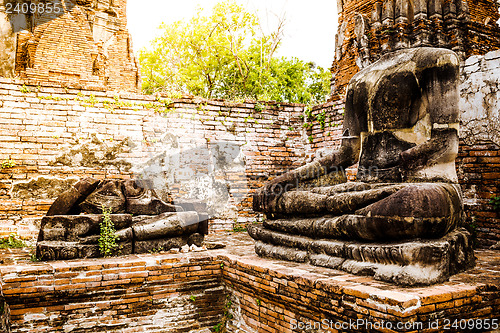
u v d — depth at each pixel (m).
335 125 9.10
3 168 7.45
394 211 3.69
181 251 5.81
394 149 4.82
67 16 10.52
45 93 7.83
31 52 10.16
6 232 7.32
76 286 4.78
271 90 20.73
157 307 5.21
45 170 7.73
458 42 8.44
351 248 4.11
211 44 20.38
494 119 6.37
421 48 4.78
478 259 4.93
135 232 5.71
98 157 8.11
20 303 4.61
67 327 4.79
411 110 4.75
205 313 5.49
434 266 3.58
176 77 20.58
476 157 6.60
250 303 5.02
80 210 5.95
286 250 4.95
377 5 9.40
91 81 10.29
